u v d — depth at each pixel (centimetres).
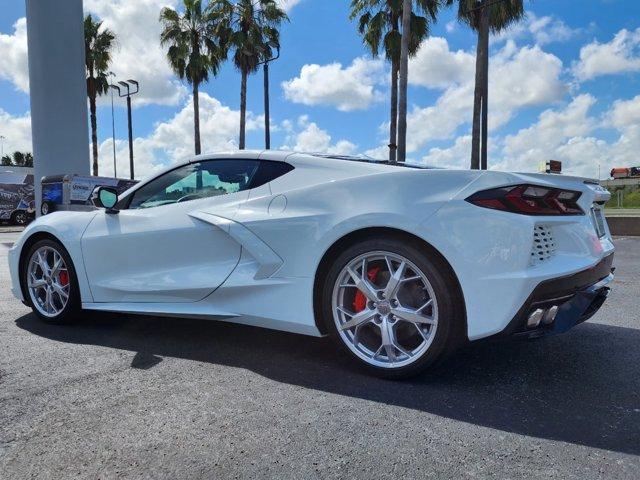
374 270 285
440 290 259
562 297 258
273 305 306
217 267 327
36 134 1161
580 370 295
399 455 199
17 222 2455
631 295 519
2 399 249
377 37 2150
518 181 253
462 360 312
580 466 191
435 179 268
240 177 338
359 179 290
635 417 233
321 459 196
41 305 405
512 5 1936
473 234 252
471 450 203
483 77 1931
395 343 275
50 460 194
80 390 262
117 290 366
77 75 1174
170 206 357
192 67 2806
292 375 286
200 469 189
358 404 247
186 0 2770
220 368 297
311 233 293
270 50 2048
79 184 958
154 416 232
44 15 1129
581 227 275
